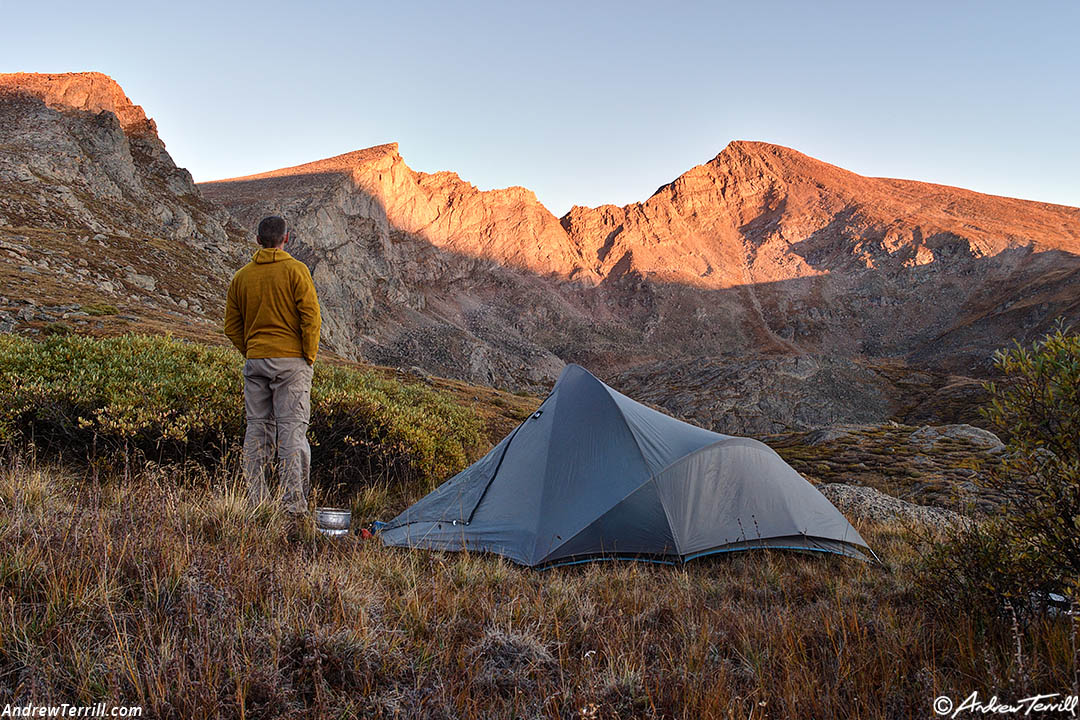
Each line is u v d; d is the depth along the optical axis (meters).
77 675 2.79
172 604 3.44
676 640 4.15
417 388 14.47
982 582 4.28
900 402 163.88
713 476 7.27
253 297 6.02
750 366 182.62
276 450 6.55
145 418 7.08
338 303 196.12
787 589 5.64
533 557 6.50
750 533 7.04
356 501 7.83
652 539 6.71
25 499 4.57
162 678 2.75
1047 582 3.97
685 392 175.75
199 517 5.03
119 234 73.25
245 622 3.41
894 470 22.38
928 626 4.25
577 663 3.67
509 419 25.45
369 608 3.88
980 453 24.83
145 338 10.99
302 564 4.33
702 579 6.04
